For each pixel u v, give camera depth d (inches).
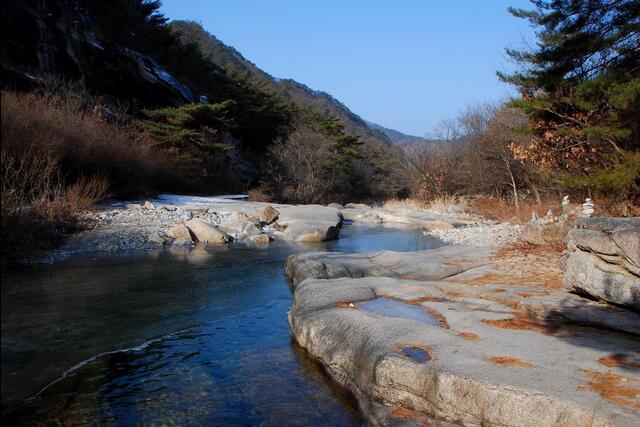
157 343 240.2
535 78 512.4
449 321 223.6
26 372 184.5
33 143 375.6
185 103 1155.3
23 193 332.5
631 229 219.8
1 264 164.7
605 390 145.8
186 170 968.9
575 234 259.0
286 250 526.0
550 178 549.0
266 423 173.6
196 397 189.2
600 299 241.3
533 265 347.3
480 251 420.2
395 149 1953.7
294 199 1352.1
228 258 462.3
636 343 193.9
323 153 1536.7
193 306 303.4
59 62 821.2
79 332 237.6
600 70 485.4
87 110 704.4
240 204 794.8
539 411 139.5
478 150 1112.8
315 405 187.3
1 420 158.1
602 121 469.4
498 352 178.9
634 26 436.5
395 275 362.3
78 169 566.6
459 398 153.3
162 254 458.0
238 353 234.7
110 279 347.9
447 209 1093.1
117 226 519.5
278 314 299.7
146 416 172.9
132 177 724.0
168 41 1386.6
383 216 938.1
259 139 1685.5
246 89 1754.4
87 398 181.0
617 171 420.8
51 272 350.3
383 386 172.2
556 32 506.0
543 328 214.1
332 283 300.8
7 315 162.1
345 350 204.1
